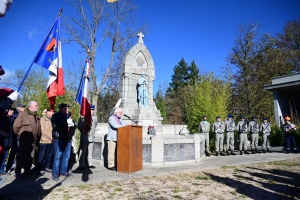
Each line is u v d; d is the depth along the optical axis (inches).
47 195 200.2
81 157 314.3
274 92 761.6
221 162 384.8
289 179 265.7
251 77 1181.1
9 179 256.1
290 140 575.8
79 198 193.6
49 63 225.3
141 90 608.7
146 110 585.6
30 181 247.0
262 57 1206.3
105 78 1092.5
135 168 301.6
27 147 258.1
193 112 745.6
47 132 293.1
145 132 570.3
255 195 205.2
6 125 208.2
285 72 1173.1
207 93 775.7
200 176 277.9
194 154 379.2
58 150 254.2
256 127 538.3
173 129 705.6
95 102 1062.4
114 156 323.6
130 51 630.5
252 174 291.9
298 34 1231.5
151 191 215.0
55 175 252.7
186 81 2251.5
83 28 1053.2
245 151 525.7
